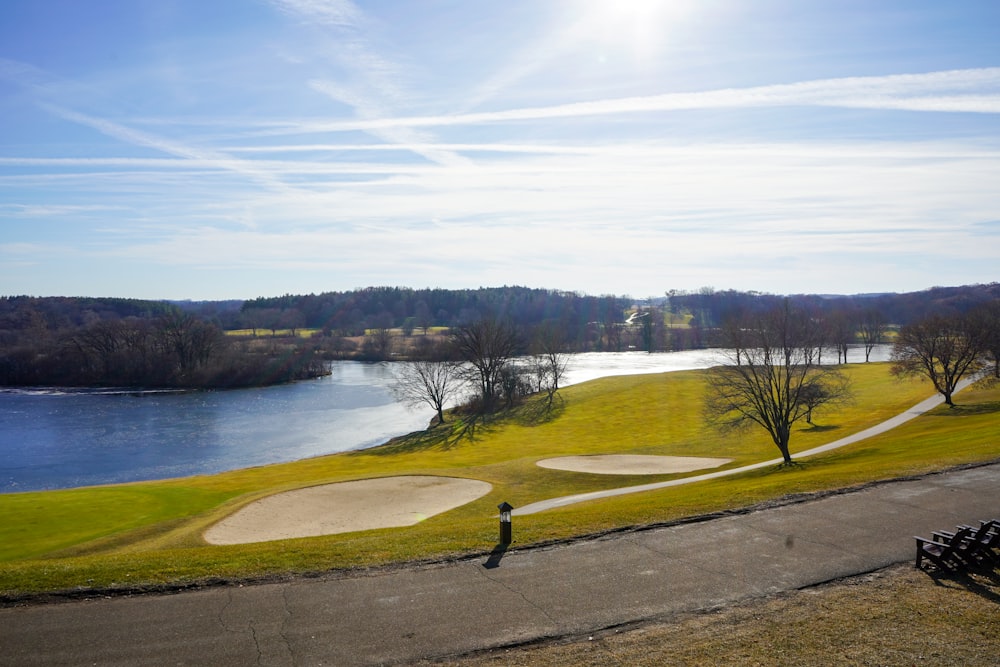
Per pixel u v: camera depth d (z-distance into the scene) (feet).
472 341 290.35
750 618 39.14
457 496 114.32
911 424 173.78
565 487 123.44
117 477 166.40
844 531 54.13
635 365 431.84
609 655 35.19
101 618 39.93
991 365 271.08
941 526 54.65
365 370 431.84
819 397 182.70
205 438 218.18
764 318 179.01
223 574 47.09
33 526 99.91
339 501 110.52
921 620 38.29
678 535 54.54
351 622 39.37
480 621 39.40
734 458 156.66
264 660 35.01
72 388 352.28
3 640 37.14
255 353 392.88
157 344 393.91
